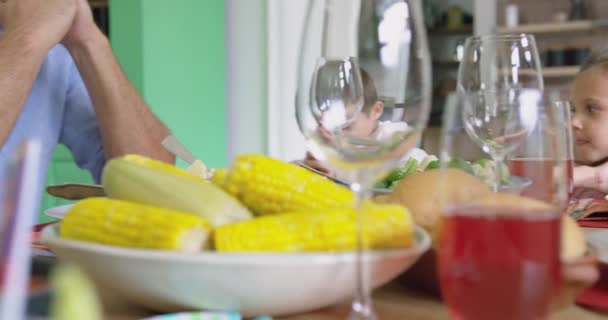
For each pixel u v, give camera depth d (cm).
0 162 125
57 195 89
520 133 59
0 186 31
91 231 48
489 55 85
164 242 44
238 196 54
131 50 248
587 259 45
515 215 39
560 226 41
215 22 293
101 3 266
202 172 87
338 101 60
